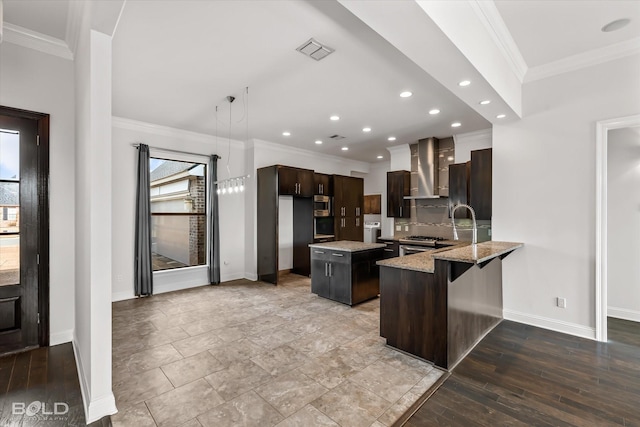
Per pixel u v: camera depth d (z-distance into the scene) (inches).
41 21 101.2
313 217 247.8
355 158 309.1
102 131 76.9
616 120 113.7
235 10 84.3
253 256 234.7
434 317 102.2
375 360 106.1
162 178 203.3
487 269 128.9
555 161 128.4
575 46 113.0
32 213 112.7
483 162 175.9
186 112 169.5
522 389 87.9
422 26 71.0
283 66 116.3
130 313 155.9
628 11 91.5
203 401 82.7
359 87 135.7
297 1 80.7
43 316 114.2
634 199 141.6
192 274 212.7
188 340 122.8
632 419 74.6
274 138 228.8
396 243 236.8
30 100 111.5
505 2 87.8
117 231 180.1
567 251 126.0
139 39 98.1
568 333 125.9
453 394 85.7
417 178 243.4
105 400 76.4
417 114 172.4
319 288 185.8
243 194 243.0
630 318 142.5
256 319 147.0
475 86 102.2
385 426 73.0
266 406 80.7
